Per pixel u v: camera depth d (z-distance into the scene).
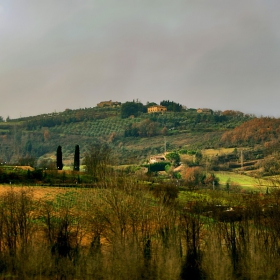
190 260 67.44
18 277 61.34
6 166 169.38
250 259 66.25
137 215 78.88
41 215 83.56
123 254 63.69
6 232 71.19
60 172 160.50
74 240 71.50
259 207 82.12
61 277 62.22
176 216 82.19
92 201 93.12
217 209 87.19
